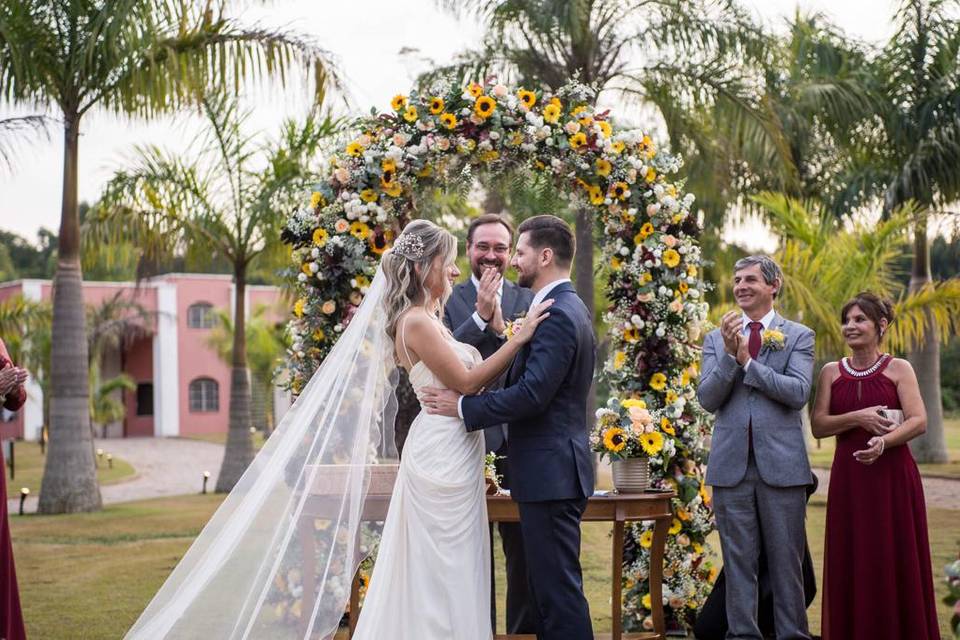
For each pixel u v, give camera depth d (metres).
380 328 4.07
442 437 3.88
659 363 5.45
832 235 11.93
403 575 3.85
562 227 4.05
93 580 7.20
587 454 3.96
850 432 4.45
